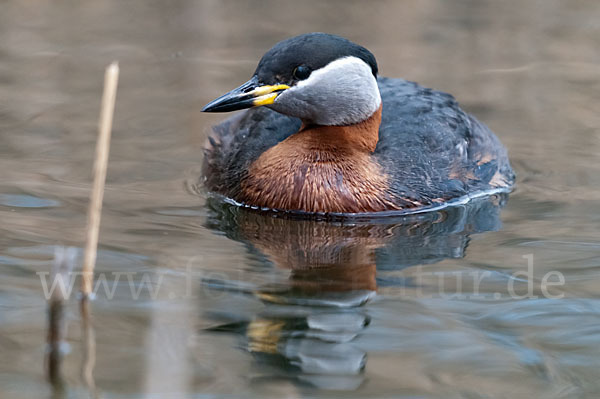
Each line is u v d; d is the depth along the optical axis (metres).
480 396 7.34
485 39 19.33
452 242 11.03
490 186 13.04
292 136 12.51
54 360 7.62
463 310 8.95
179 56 17.86
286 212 12.15
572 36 19.55
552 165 13.83
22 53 17.56
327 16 20.50
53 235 10.47
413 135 12.87
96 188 8.19
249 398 7.21
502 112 15.70
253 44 18.64
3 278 9.22
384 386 7.46
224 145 13.32
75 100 15.44
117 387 7.22
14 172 12.50
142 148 13.81
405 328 8.52
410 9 21.19
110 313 8.56
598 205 12.30
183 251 10.35
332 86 12.05
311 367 7.74
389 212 12.15
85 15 20.14
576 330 8.52
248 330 8.38
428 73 17.34
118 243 10.41
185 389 7.14
